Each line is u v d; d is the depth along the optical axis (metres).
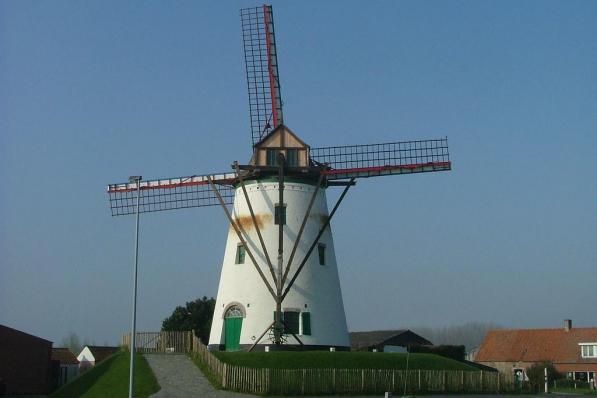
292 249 52.62
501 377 53.41
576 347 91.12
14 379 63.59
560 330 95.25
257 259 53.06
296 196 54.09
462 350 80.62
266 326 51.62
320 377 44.44
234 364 46.03
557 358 91.00
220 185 57.06
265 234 53.34
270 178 54.12
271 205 53.75
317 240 53.41
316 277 53.50
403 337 87.62
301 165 54.28
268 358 46.91
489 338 99.38
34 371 64.94
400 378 47.53
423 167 55.12
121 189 58.62
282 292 51.50
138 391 42.09
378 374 46.59
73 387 45.44
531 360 92.50
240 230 54.38
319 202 55.16
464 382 50.91
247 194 54.25
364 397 44.44
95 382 44.88
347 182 54.81
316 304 52.91
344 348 54.44
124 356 49.31
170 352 50.94
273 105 56.78
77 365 88.38
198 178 57.22
